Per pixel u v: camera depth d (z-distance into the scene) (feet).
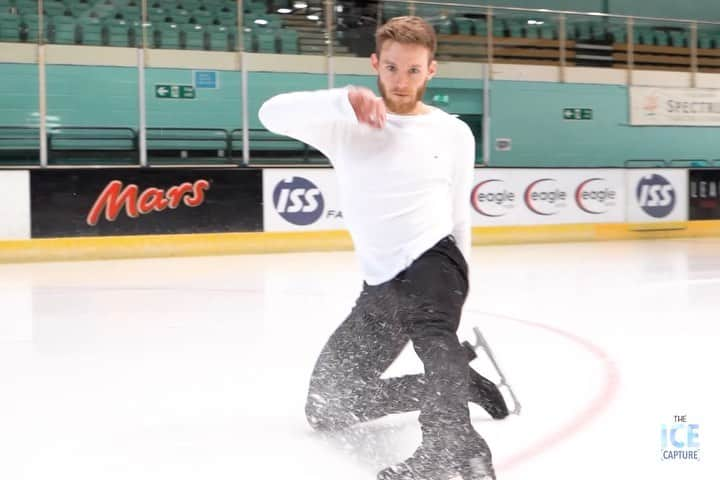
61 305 24.75
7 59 43.01
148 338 19.35
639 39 54.70
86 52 44.29
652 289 27.40
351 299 25.70
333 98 8.96
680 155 56.29
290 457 10.59
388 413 11.24
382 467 10.16
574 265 35.37
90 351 17.89
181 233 40.63
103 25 44.78
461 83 49.24
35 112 43.62
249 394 14.02
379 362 10.92
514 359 16.66
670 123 55.62
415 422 11.78
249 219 41.78
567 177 48.49
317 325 21.01
